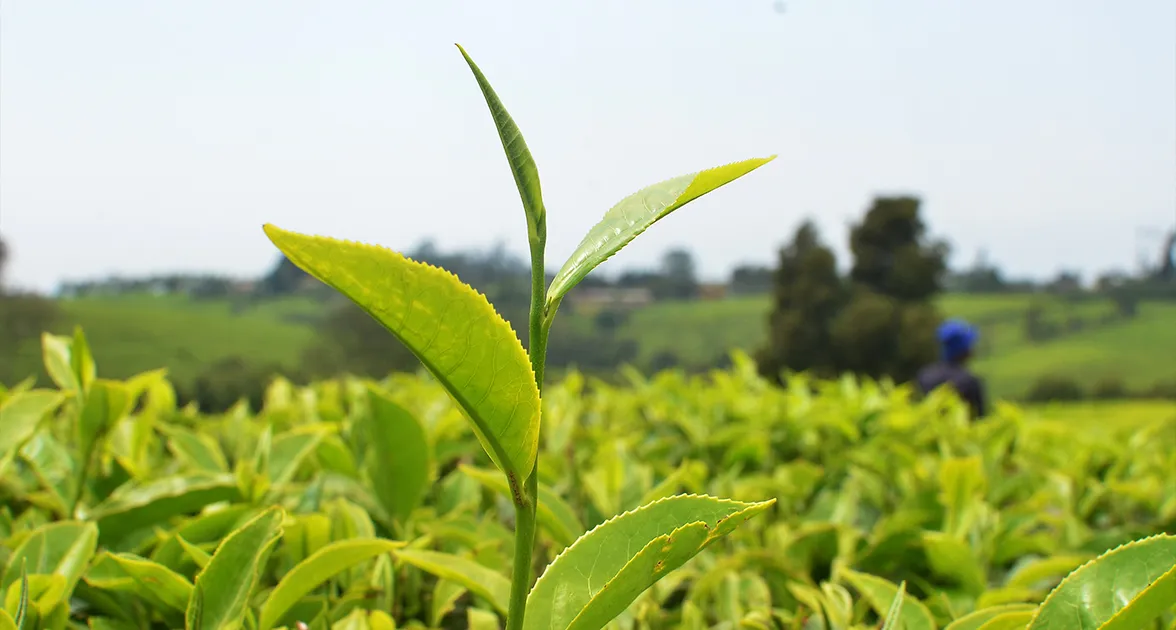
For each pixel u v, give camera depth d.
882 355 12.04
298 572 0.42
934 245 12.77
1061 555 0.58
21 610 0.39
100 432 0.55
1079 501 0.83
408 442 0.56
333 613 0.46
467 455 0.84
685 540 0.35
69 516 0.55
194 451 0.66
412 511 0.57
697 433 0.95
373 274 0.32
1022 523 0.66
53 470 0.60
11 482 0.60
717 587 0.52
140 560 0.43
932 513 0.65
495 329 0.33
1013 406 1.07
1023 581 0.51
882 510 0.74
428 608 0.53
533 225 0.35
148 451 0.77
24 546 0.46
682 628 0.49
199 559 0.45
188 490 0.51
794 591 0.49
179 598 0.44
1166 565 0.37
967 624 0.43
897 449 0.83
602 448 0.76
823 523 0.59
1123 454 0.93
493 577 0.45
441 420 0.85
